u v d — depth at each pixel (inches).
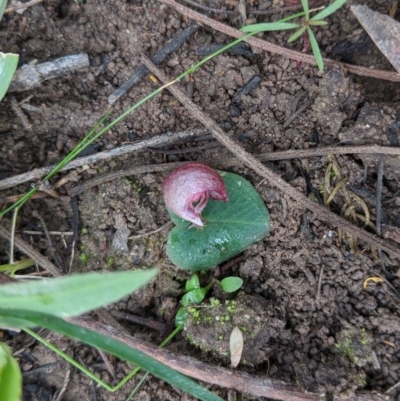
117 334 5.1
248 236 5.6
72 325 3.8
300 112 5.8
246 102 5.9
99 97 5.9
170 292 5.8
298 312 5.6
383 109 5.5
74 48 5.8
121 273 3.2
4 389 4.1
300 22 5.8
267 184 5.7
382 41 5.4
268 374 5.4
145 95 5.9
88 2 5.7
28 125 5.7
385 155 5.5
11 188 5.8
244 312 5.4
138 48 5.8
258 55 5.9
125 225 5.8
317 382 5.3
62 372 5.5
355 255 5.6
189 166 5.3
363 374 5.3
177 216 5.7
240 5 5.8
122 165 5.9
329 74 5.7
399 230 5.5
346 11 5.7
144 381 5.4
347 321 5.5
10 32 5.6
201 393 4.3
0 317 3.7
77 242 5.9
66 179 5.8
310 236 5.7
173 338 5.7
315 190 5.8
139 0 5.7
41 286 3.3
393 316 5.4
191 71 5.8
